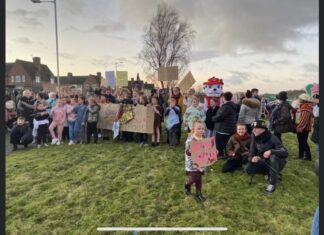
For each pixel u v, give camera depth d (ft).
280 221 12.66
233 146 18.35
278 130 21.09
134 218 13.08
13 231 12.24
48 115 27.43
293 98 22.79
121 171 18.81
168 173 18.28
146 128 25.46
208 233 11.76
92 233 12.01
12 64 128.16
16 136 25.49
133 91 30.78
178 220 12.84
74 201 14.74
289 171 19.02
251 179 16.63
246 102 20.74
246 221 12.64
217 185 16.38
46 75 135.54
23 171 19.34
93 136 29.89
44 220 13.11
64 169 19.65
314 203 14.43
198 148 14.17
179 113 25.12
